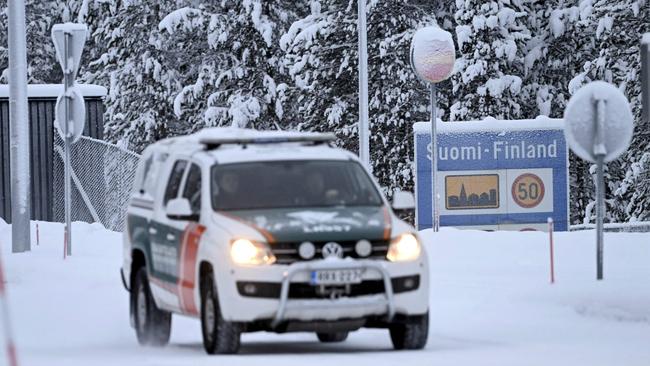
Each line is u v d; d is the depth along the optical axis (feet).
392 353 79.82
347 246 79.30
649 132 281.95
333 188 86.33
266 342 96.58
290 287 78.13
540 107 312.50
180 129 359.66
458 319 103.81
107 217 225.56
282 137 91.71
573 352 80.53
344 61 310.86
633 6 285.23
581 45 316.40
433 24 312.09
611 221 309.83
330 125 313.53
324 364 71.36
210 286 81.41
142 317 95.40
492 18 297.94
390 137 311.06
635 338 91.40
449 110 315.37
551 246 119.34
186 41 356.18
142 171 101.19
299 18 340.59
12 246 176.45
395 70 308.19
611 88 110.63
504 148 196.85
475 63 298.35
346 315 78.69
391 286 79.20
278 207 84.23
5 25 407.03
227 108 335.67
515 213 197.06
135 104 355.15
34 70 401.08
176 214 84.94
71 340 98.12
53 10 406.82
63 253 174.19
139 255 97.96
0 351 86.74
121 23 358.43
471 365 71.36
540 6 317.22
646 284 111.55
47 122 239.91
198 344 95.91
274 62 338.13
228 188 85.35
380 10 309.63
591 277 126.62
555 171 197.06
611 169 310.65
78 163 236.84
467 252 152.46
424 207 196.85
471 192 196.75
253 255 78.28
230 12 339.16
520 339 91.45
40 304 120.06
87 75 371.35
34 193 239.50
